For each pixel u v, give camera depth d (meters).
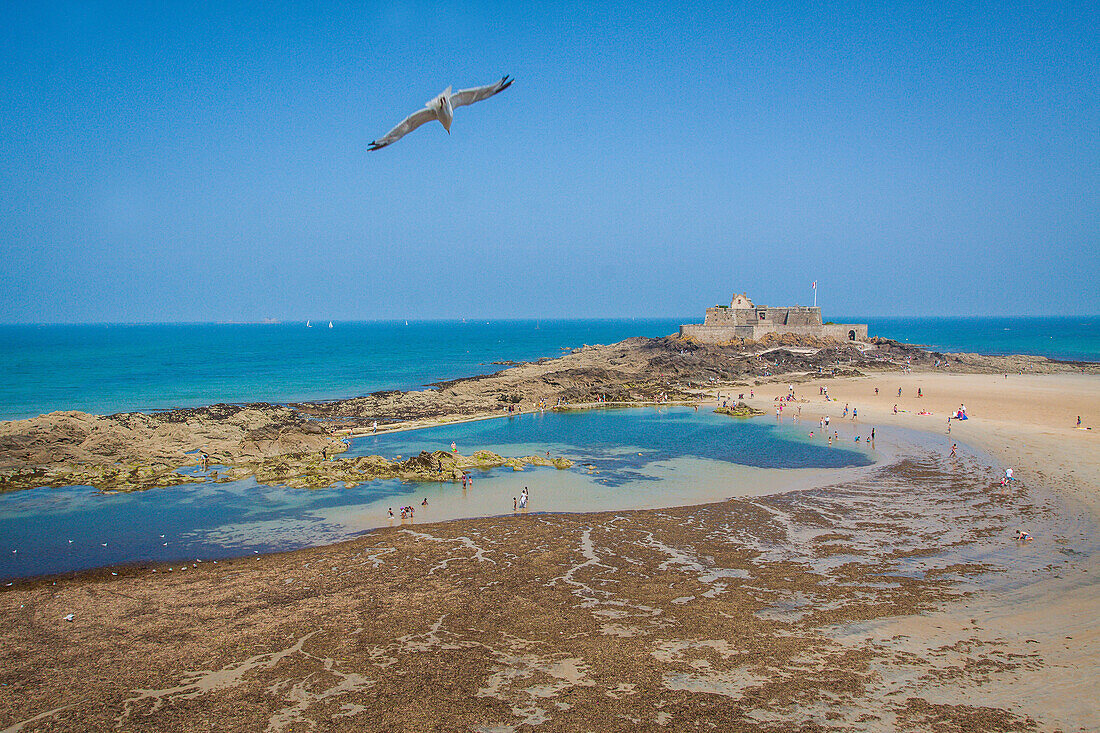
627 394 101.50
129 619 29.47
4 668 25.44
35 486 52.69
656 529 41.16
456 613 29.72
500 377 119.12
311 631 28.22
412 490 51.62
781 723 21.61
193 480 54.53
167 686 24.12
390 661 25.69
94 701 23.23
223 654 26.34
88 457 59.66
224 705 22.92
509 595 31.55
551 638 27.34
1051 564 34.44
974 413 81.00
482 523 42.81
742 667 24.95
